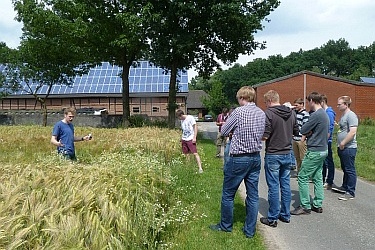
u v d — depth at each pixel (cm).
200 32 2280
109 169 637
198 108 8119
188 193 770
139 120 2956
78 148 1274
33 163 714
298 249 515
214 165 1180
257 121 541
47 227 369
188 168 1025
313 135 656
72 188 475
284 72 10456
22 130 2019
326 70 11606
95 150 1252
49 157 761
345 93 4288
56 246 344
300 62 11000
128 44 2502
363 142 1903
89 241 378
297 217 654
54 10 2794
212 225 589
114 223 431
